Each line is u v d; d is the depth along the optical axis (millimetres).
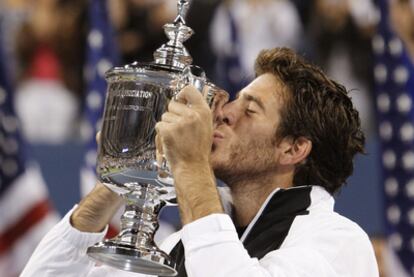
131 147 5328
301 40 14805
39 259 6457
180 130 5250
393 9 15125
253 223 6062
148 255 5398
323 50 14883
